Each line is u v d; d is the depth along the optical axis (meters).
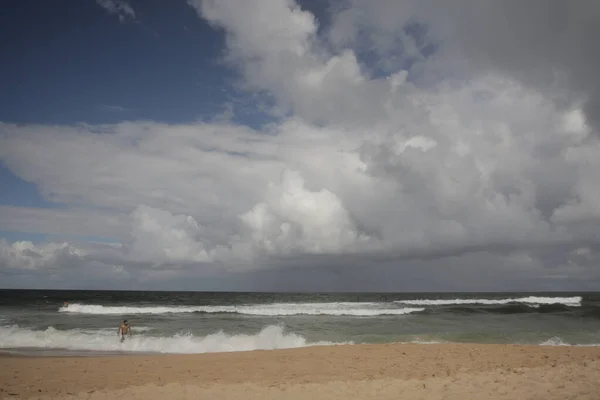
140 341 20.61
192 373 12.22
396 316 35.03
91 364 13.76
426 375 11.15
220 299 78.88
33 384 10.88
